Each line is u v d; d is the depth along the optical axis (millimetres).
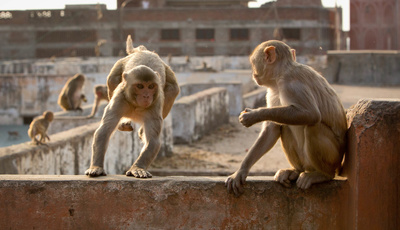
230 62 41438
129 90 5020
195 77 28188
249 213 4578
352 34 52906
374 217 4312
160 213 4547
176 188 4543
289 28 52875
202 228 4574
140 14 54688
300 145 4730
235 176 4590
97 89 14133
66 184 4508
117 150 10992
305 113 4289
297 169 4883
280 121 4332
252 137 16141
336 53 33500
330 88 4676
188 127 14953
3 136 23234
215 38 54688
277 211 4578
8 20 54938
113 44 54094
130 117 5289
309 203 4570
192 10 54781
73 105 16688
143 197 4531
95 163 4770
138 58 5711
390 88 29500
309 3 53219
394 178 4289
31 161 8594
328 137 4520
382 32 52344
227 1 59812
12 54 54969
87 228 4539
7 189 4504
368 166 4297
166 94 5875
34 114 26250
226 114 19406
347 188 4555
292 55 4707
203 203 4559
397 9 51406
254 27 53969
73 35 54531
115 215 4539
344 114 4703
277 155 12594
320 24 52531
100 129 4949
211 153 13625
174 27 54688
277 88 4711
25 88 26156
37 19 54812
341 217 4582
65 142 9703
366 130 4293
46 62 40656
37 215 4523
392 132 4277
